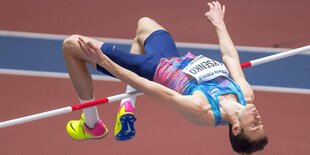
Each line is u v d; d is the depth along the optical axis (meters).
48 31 29.80
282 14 31.31
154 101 26.16
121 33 29.86
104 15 30.95
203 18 30.94
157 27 19.59
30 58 28.14
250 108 17.22
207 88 17.59
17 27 29.95
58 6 31.39
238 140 17.31
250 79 27.34
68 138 24.42
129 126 19.59
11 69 27.53
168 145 24.14
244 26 30.52
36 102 25.95
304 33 30.17
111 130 24.86
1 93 26.34
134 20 30.70
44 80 27.05
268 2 32.06
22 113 25.41
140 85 17.33
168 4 31.88
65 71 27.55
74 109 18.92
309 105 26.11
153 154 23.77
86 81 19.11
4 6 31.25
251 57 28.61
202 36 29.80
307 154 23.84
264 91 26.78
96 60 17.52
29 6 31.30
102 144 24.23
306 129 24.98
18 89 26.55
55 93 26.41
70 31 29.88
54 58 28.19
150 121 25.17
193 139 24.47
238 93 17.73
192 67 17.94
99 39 29.45
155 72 18.31
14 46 28.78
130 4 31.73
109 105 25.97
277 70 27.88
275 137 24.58
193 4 31.89
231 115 17.27
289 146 24.22
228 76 18.30
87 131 20.25
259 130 17.27
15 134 24.48
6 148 23.84
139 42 19.81
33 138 24.33
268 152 23.89
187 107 17.19
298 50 20.42
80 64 18.91
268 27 30.47
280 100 26.31
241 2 32.06
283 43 29.50
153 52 18.88
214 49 28.97
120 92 26.48
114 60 18.55
